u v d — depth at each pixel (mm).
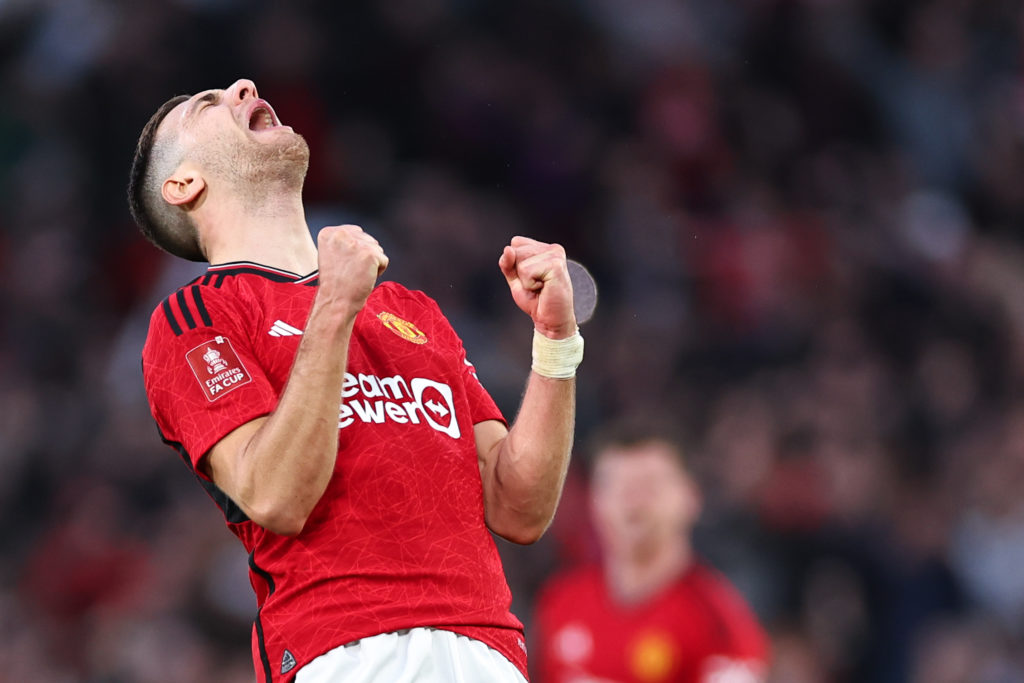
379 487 9195
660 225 42719
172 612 28172
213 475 9250
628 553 20406
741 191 45094
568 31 47031
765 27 49375
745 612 20609
